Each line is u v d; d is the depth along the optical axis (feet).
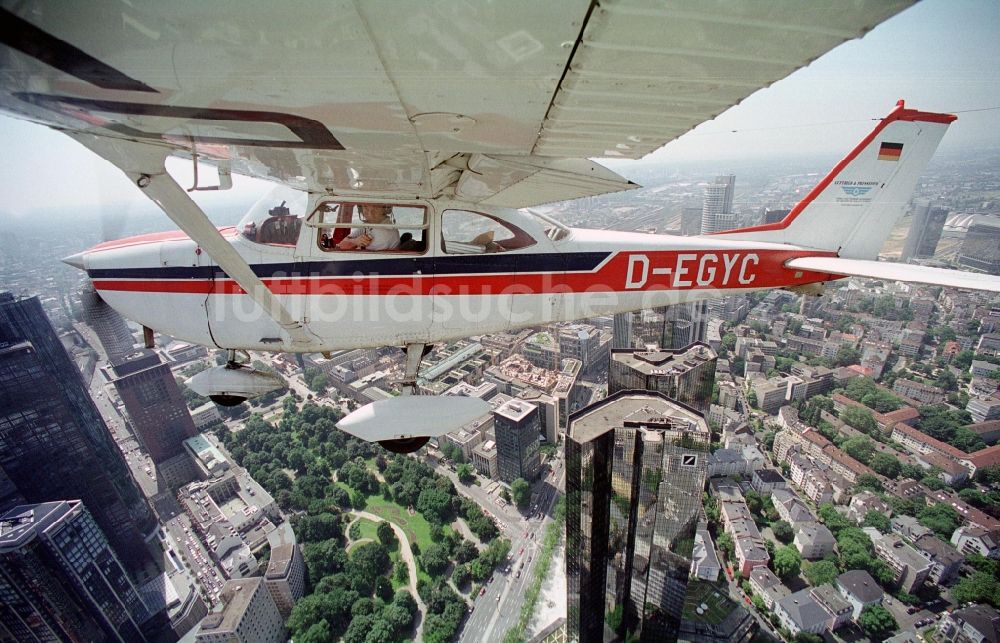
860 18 6.14
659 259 26.66
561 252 23.86
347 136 11.00
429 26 6.19
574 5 5.82
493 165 16.14
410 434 22.50
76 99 9.00
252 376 23.58
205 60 7.18
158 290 21.22
